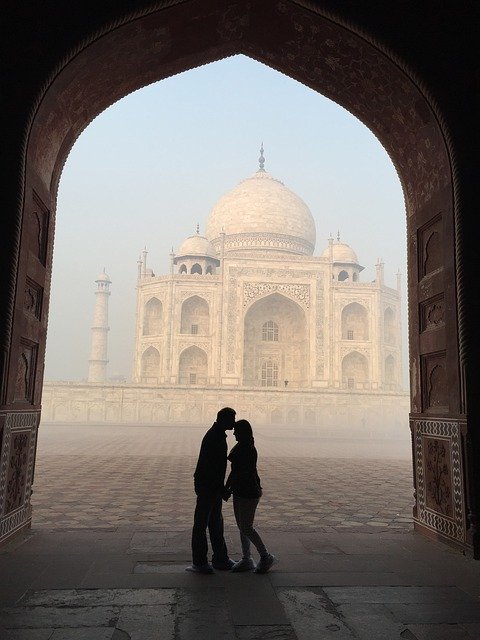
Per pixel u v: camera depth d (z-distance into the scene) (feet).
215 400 106.63
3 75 14.84
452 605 10.67
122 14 15.51
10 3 15.21
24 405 15.90
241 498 12.91
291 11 17.10
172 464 38.32
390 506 22.91
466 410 15.03
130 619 9.77
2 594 10.96
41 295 17.16
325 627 9.52
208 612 10.15
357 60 17.70
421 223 18.54
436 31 16.63
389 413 109.50
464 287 15.48
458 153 16.07
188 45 18.49
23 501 16.42
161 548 14.97
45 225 17.37
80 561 13.51
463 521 14.92
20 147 14.58
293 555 14.49
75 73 16.15
